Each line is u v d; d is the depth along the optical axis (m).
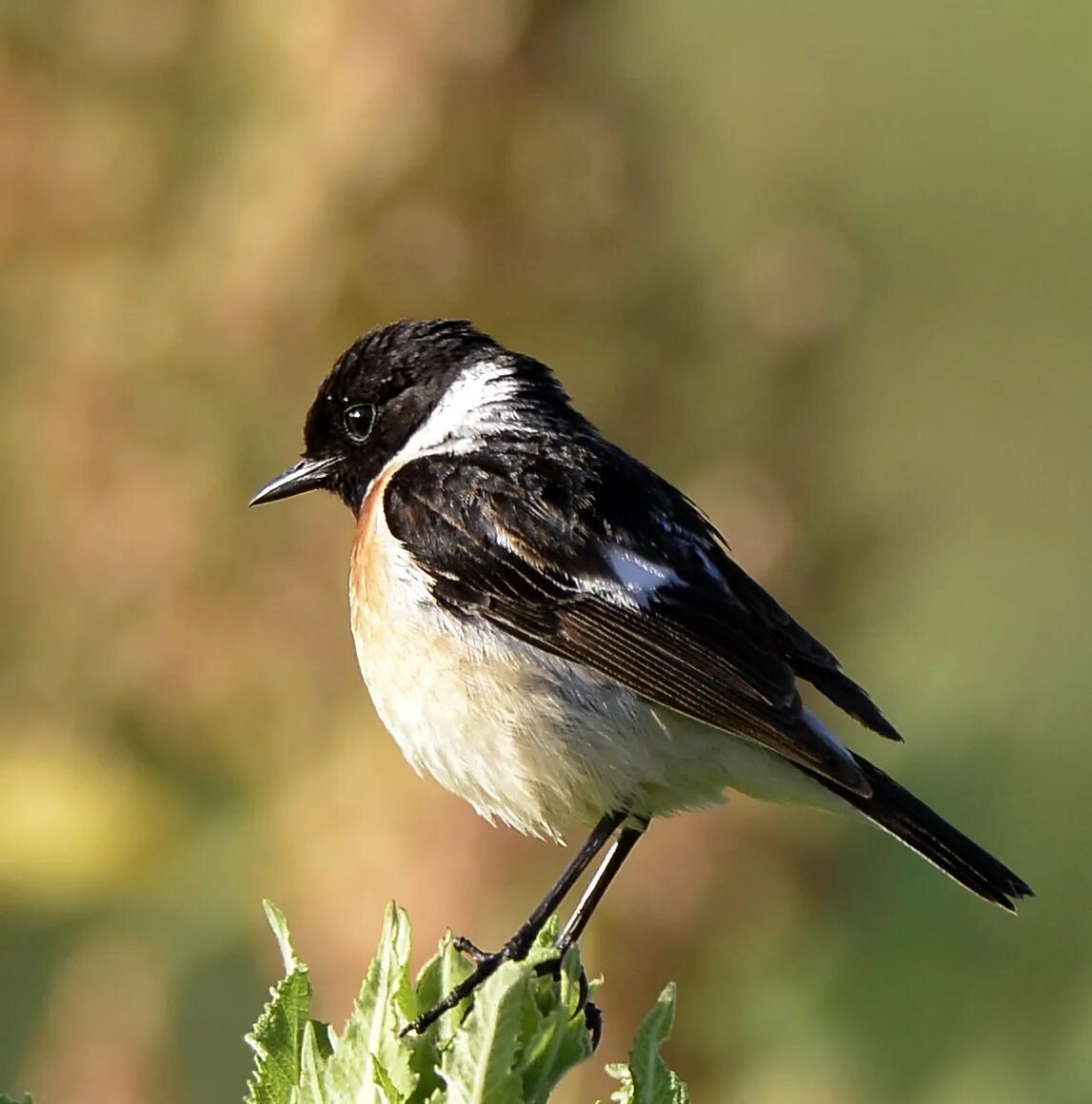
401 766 11.82
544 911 8.60
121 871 12.87
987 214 16.67
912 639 13.70
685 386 12.45
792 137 13.92
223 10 12.44
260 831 12.61
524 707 8.52
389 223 11.98
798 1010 12.09
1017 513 16.36
